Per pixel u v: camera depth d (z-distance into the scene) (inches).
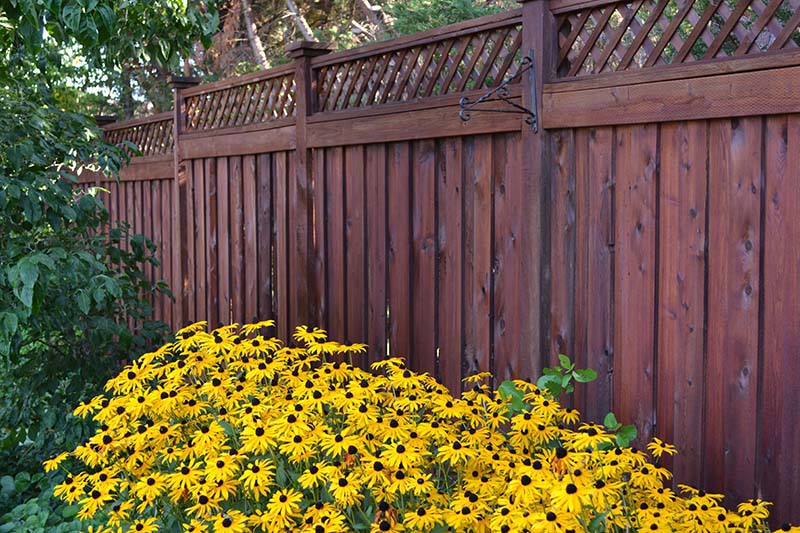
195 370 114.0
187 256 224.2
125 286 175.0
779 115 97.4
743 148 101.3
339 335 168.2
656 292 112.3
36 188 149.5
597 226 119.2
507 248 131.9
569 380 114.1
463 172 139.2
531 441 102.8
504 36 132.7
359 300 162.6
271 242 189.3
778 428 99.2
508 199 131.4
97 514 136.6
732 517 89.4
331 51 175.3
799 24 96.3
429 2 298.8
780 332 98.6
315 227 174.2
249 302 198.1
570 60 126.5
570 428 124.1
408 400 103.6
